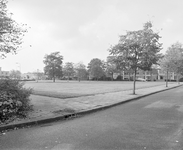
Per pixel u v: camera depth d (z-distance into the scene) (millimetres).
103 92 16406
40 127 5656
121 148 3967
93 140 4469
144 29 15148
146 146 4074
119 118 6902
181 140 4453
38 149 3945
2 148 4004
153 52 14727
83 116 7309
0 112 5770
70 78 95062
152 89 21734
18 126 5555
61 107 8422
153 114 7613
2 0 6938
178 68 30125
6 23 6902
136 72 16703
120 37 15820
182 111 8273
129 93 15844
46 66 59094
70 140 4477
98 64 83438
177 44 29875
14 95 6438
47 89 19891
